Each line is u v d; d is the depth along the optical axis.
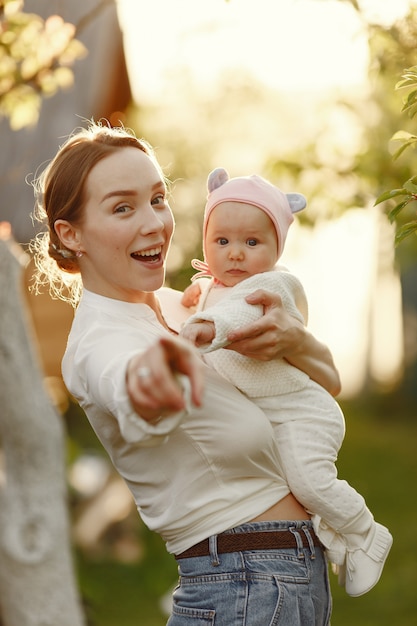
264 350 3.10
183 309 3.52
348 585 3.30
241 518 3.08
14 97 5.74
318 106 8.05
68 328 12.02
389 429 23.58
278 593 3.05
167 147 14.88
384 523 14.61
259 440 3.08
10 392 5.89
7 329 5.87
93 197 3.08
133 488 3.18
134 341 2.96
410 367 25.69
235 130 14.77
